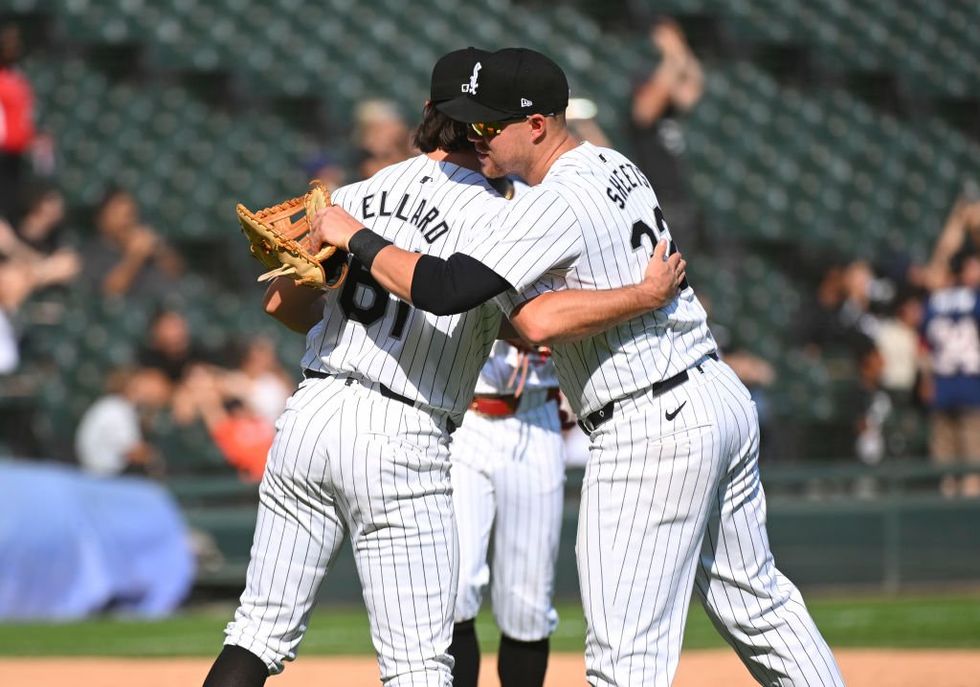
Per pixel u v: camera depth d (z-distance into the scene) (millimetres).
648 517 11492
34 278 40438
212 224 44531
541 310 11141
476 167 11914
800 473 33281
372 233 11148
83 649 24438
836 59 55281
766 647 12352
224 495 31547
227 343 39812
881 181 52281
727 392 11836
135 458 33781
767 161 50719
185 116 47438
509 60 11602
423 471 11289
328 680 20391
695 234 47844
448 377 11414
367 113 37406
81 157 46000
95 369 39062
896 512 34250
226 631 11711
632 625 11570
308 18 50562
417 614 11258
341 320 11469
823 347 44188
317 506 11398
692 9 54000
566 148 12031
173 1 50094
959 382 39344
